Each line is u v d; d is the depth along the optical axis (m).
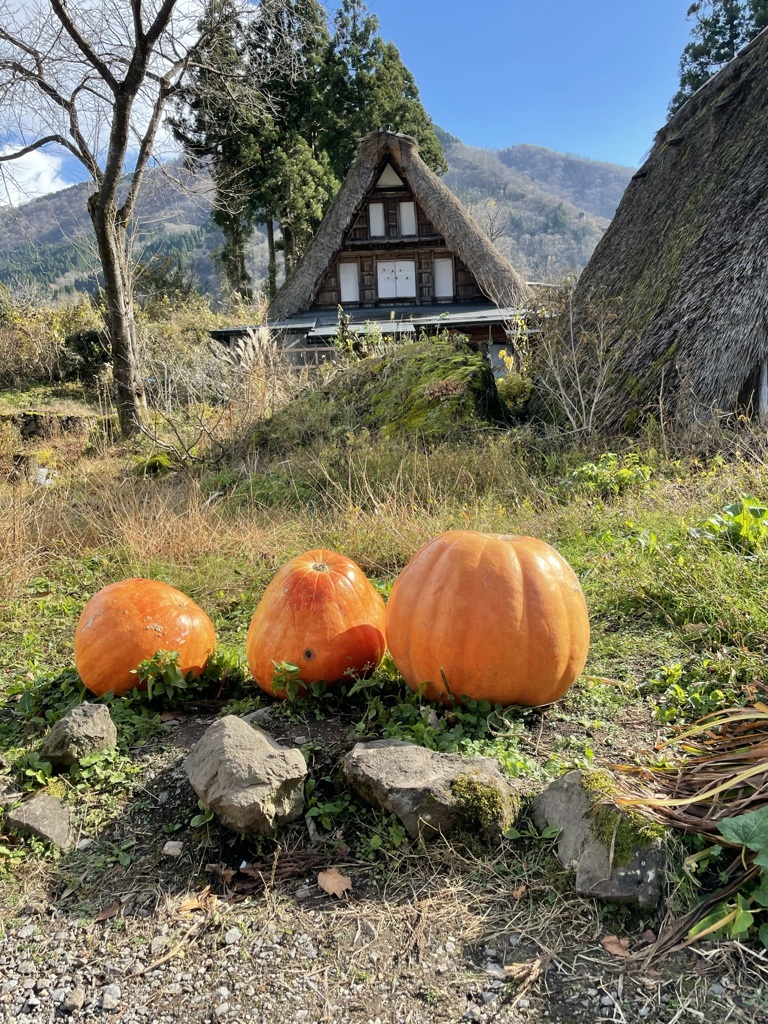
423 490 6.76
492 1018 1.75
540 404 9.81
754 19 33.84
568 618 2.90
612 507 5.64
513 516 5.88
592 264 12.99
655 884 1.97
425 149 35.22
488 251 22.31
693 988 1.76
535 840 2.25
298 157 30.05
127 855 2.39
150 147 14.68
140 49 12.92
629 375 8.15
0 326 21.73
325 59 32.19
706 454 6.52
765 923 1.85
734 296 7.11
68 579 5.61
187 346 19.36
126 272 14.65
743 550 4.04
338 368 12.27
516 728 2.84
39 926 2.14
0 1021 1.84
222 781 2.35
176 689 3.42
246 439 9.77
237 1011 1.83
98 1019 1.83
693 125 12.12
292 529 6.20
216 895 2.21
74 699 3.49
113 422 14.24
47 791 2.72
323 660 3.16
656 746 2.60
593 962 1.87
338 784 2.56
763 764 2.12
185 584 5.19
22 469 10.92
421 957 1.94
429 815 2.27
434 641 2.89
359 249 23.20
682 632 3.55
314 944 2.01
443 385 8.85
